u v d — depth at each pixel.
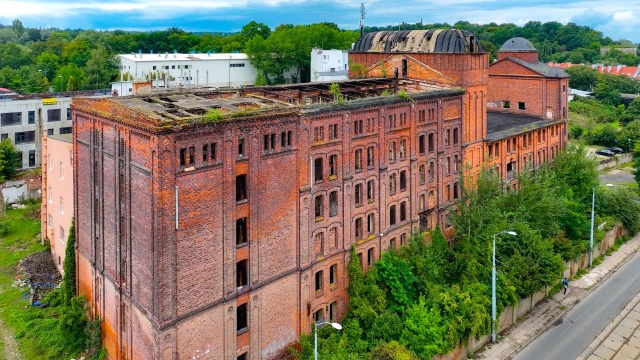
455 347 43.12
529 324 50.66
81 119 41.22
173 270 32.53
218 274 34.97
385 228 48.44
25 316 45.75
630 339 48.19
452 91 54.72
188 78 129.12
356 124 44.31
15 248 60.66
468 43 58.72
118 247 36.66
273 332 39.19
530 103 80.75
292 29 161.25
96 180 39.78
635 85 180.62
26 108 85.88
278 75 153.62
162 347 32.62
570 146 75.19
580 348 46.66
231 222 35.28
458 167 57.72
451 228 56.81
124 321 37.19
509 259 50.62
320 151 41.22
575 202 64.94
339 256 44.12
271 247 38.25
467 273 48.09
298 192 39.75
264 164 36.94
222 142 34.12
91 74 129.00
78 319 41.16
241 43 178.25
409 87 58.00
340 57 145.75
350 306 43.62
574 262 60.97
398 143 48.97
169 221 31.98
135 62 130.88
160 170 31.14
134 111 32.91
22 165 86.56
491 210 51.12
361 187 45.69
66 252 45.78
